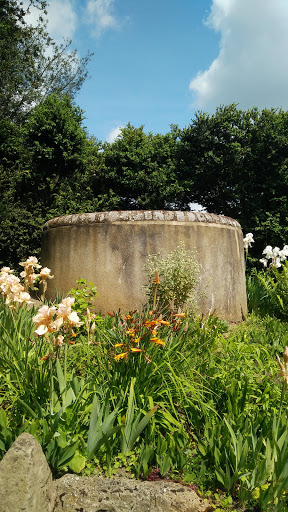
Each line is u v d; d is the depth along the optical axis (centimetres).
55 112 1455
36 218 1261
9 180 1364
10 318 420
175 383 330
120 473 291
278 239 1375
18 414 317
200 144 1512
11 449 235
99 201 1501
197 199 1709
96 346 422
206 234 640
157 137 1716
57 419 271
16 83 2019
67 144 1447
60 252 680
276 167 1416
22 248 1223
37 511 236
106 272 623
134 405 315
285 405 358
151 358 346
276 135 1402
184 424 349
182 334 422
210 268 638
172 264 534
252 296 766
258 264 1402
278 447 269
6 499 225
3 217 1212
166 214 625
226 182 1527
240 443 289
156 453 303
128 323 382
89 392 318
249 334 579
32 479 232
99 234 634
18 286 425
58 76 2344
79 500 256
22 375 332
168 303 518
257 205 1430
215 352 449
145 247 616
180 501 257
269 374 430
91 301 622
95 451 292
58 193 1502
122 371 344
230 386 361
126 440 301
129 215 627
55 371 327
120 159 1538
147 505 255
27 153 1457
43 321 304
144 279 610
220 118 1480
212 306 633
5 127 1438
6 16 1953
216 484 287
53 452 277
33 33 2127
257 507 268
